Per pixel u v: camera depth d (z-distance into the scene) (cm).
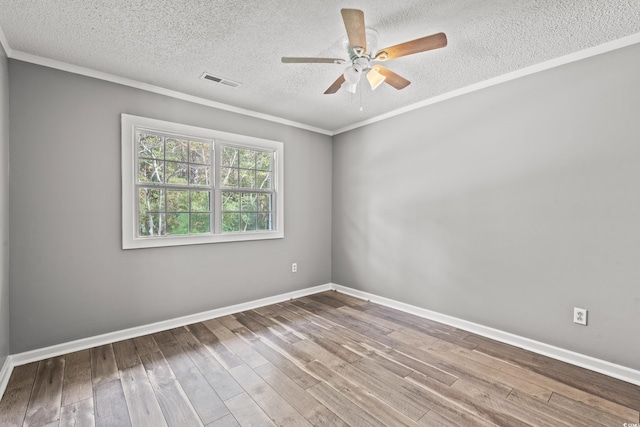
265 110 354
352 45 177
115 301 268
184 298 307
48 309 238
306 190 414
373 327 300
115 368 222
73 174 248
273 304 374
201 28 199
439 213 316
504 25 195
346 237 423
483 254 282
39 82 234
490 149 276
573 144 229
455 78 273
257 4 176
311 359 235
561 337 236
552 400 185
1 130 203
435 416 171
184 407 179
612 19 187
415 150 337
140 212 285
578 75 226
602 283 218
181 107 304
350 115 373
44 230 236
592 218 221
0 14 183
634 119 204
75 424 166
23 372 215
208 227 328
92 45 219
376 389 197
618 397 188
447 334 284
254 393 192
